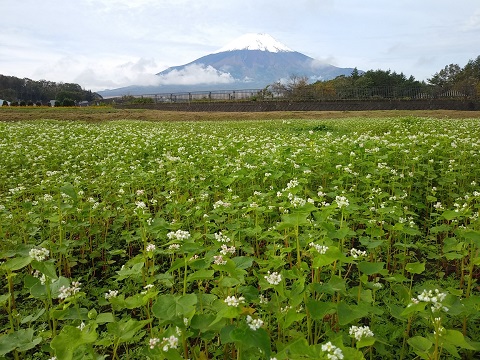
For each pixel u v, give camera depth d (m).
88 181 9.69
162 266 6.21
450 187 8.80
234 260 3.73
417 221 7.94
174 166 10.74
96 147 14.53
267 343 2.72
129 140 16.09
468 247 5.26
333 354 2.53
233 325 3.06
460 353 3.88
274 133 20.95
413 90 59.31
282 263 3.99
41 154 13.25
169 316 2.95
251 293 3.50
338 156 10.59
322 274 5.20
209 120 36.81
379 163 9.30
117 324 3.21
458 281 5.48
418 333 4.18
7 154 13.00
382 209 5.58
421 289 4.16
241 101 55.31
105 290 5.61
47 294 3.67
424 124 21.62
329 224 4.38
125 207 7.69
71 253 6.65
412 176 8.94
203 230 7.02
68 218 7.40
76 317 3.57
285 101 52.09
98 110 45.41
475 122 23.72
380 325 4.20
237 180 8.71
